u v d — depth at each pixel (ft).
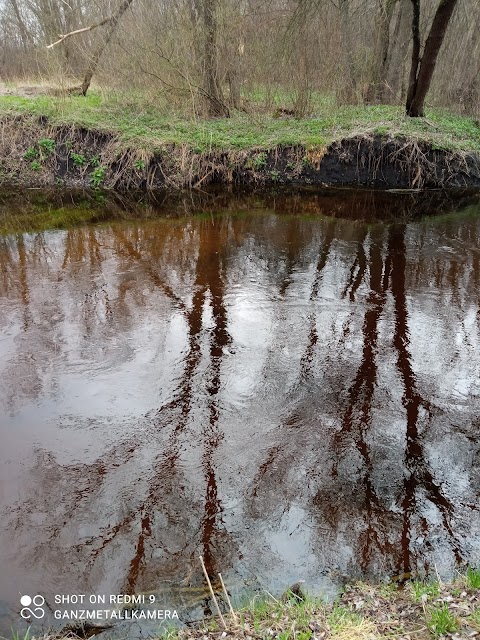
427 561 10.96
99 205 38.42
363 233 31.73
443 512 12.31
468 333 20.17
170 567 11.00
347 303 22.71
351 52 49.49
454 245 29.50
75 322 21.31
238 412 15.94
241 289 24.18
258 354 18.95
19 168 42.29
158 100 47.09
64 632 9.64
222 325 20.99
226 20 43.83
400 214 35.65
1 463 14.06
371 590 10.02
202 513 12.40
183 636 9.03
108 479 13.50
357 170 42.14
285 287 24.35
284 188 41.91
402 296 23.27
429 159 41.16
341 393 16.74
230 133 44.62
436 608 8.70
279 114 50.14
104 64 47.32
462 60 50.44
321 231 32.22
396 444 14.53
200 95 46.93
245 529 11.94
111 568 11.02
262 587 10.41
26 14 54.60
